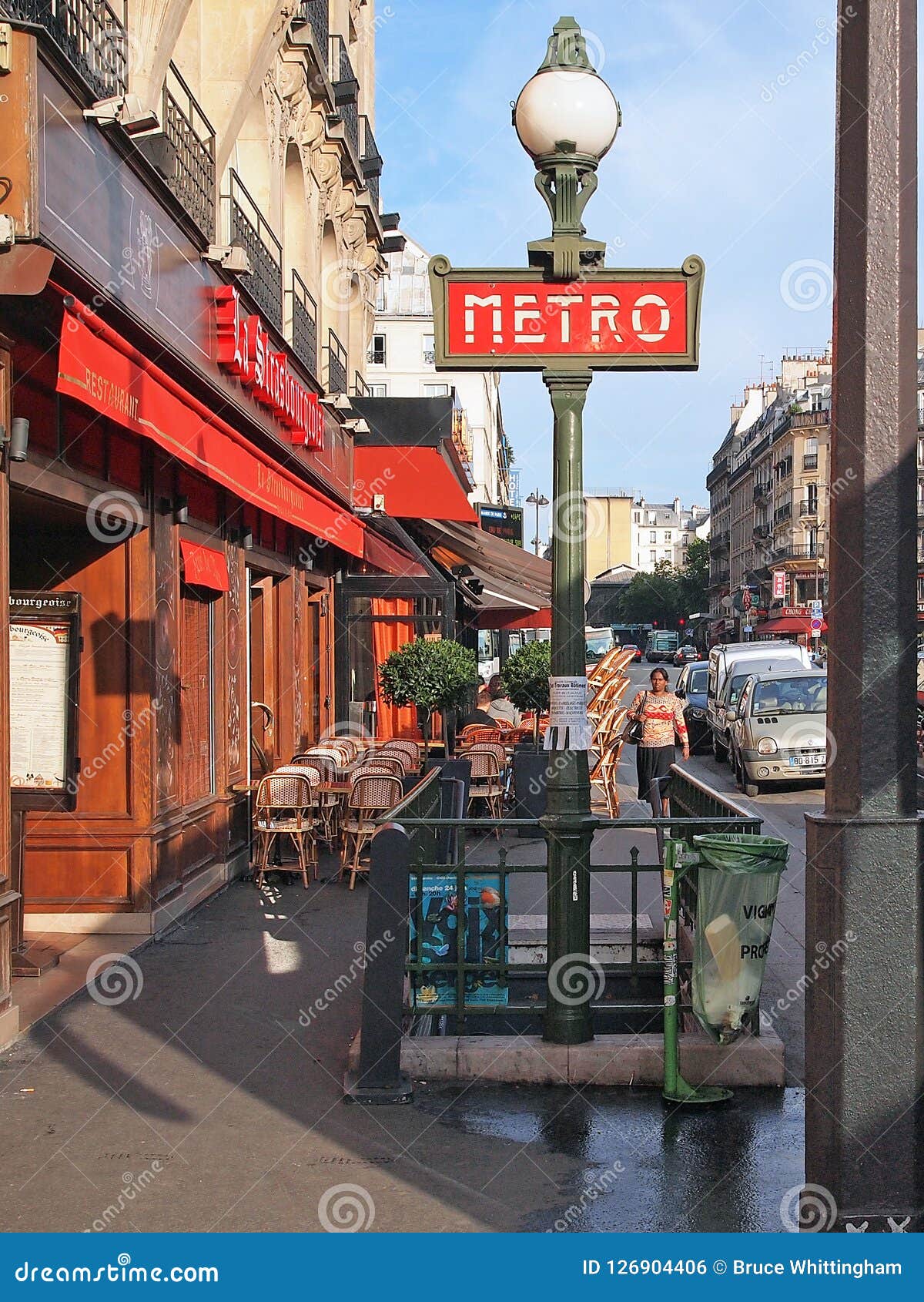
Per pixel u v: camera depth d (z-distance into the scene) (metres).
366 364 22.19
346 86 17.98
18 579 9.20
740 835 6.20
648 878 12.02
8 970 6.79
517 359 6.21
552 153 6.20
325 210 17.92
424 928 6.67
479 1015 7.14
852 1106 3.78
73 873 9.20
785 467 92.19
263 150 13.95
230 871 11.66
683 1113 5.68
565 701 6.31
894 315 3.80
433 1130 5.47
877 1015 3.77
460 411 52.56
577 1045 6.16
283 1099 5.86
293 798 11.55
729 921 5.95
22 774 7.66
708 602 132.62
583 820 6.27
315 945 9.07
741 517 113.31
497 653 47.12
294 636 15.62
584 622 6.31
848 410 3.84
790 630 76.31
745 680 26.20
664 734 15.81
